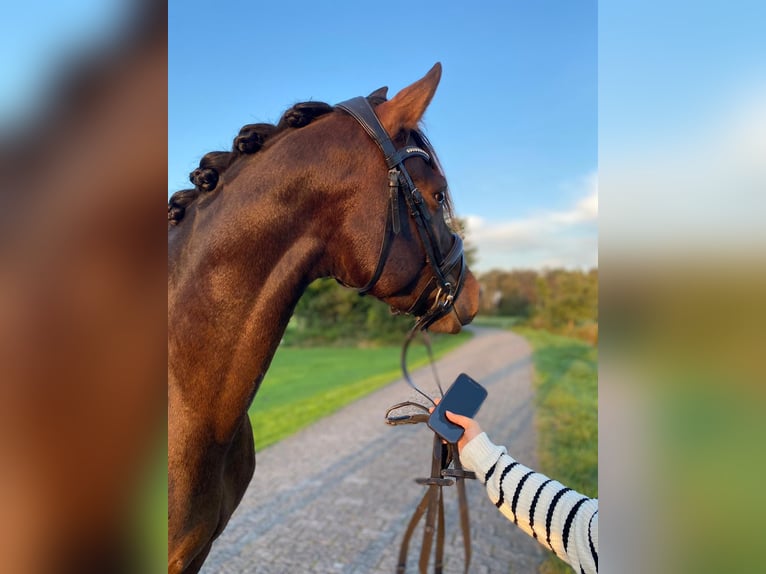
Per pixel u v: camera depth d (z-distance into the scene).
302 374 13.37
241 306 1.25
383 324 25.38
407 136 1.38
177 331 1.22
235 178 1.30
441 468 1.45
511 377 11.48
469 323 1.53
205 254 1.24
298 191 1.29
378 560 3.29
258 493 4.55
